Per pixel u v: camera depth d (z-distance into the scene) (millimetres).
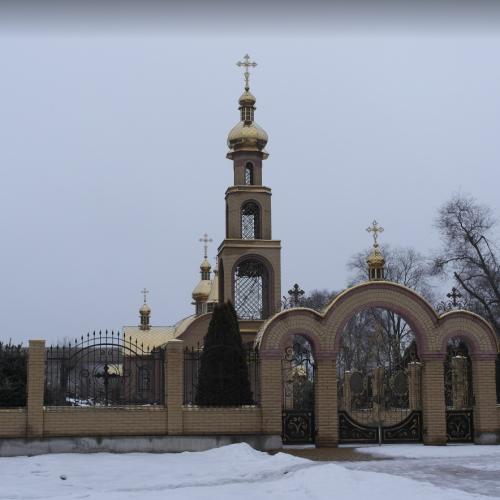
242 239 41531
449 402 30641
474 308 48500
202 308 56562
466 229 46844
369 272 27969
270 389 25188
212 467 20188
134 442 24078
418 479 17922
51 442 23656
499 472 19188
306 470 17719
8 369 26234
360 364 36938
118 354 28766
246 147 43281
